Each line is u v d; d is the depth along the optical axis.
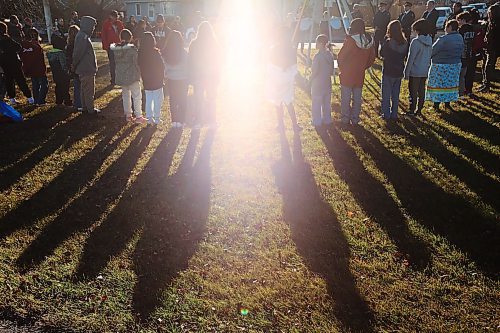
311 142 7.52
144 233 4.75
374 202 5.40
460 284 3.89
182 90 8.25
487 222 4.86
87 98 9.27
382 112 8.76
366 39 7.91
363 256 4.32
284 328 3.37
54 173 6.36
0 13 24.64
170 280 3.94
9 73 9.98
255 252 4.39
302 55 18.06
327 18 14.65
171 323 3.42
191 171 6.41
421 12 30.16
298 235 4.70
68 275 4.01
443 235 4.65
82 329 3.38
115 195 5.66
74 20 14.70
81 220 5.02
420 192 5.62
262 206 5.36
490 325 3.39
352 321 3.42
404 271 4.07
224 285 3.87
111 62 12.77
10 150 7.23
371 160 6.69
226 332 3.33
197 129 8.34
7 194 5.70
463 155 6.79
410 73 8.59
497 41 10.40
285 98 8.11
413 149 7.09
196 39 8.27
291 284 3.87
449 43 8.76
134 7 49.00
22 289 3.81
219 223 4.97
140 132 8.21
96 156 7.01
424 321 3.43
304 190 5.77
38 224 4.93
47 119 8.99
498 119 8.55
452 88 9.06
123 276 4.00
